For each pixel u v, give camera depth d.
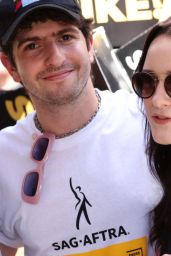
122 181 1.75
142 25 3.40
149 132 1.63
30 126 1.88
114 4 3.37
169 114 1.35
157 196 1.75
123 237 1.76
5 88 2.70
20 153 1.84
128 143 1.79
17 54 1.77
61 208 1.76
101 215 1.75
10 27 1.74
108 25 3.39
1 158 1.85
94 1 3.36
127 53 2.61
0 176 1.84
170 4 2.67
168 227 1.62
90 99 1.81
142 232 1.76
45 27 1.71
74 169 1.78
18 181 1.81
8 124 2.73
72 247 1.78
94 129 1.80
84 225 1.76
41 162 1.78
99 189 1.76
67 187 1.77
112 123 1.82
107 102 1.87
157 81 1.34
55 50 1.70
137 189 1.75
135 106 1.85
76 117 1.79
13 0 1.73
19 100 2.71
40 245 1.80
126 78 2.57
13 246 1.97
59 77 1.72
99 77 2.55
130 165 1.76
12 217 1.84
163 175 1.64
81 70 1.74
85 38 1.82
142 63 1.42
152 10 3.39
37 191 1.76
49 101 1.75
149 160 1.67
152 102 1.36
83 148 1.79
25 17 1.70
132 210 1.75
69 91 1.73
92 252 1.76
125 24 3.39
